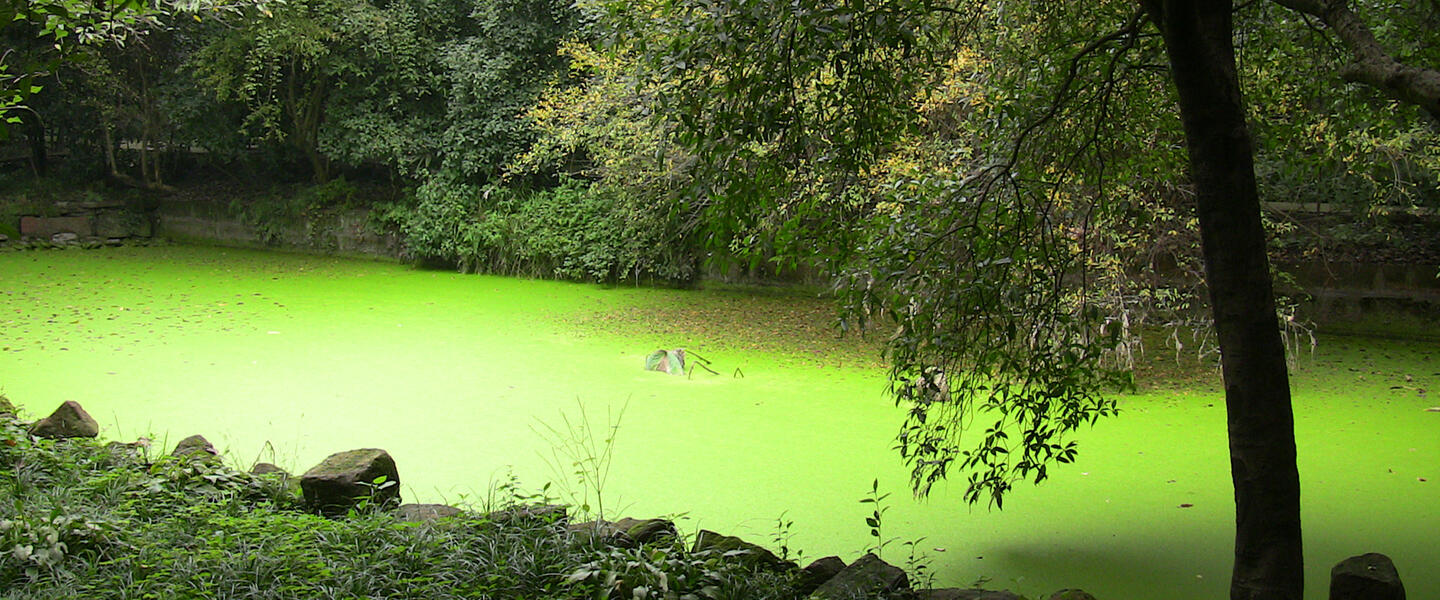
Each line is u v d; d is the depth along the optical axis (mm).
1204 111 3598
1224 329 3688
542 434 8195
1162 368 10586
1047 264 4996
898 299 4852
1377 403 9414
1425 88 3449
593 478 7156
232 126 18625
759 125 4285
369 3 17234
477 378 10016
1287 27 5645
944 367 5043
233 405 8914
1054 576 5684
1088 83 5180
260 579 3979
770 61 4285
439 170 17797
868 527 6328
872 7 4570
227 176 20891
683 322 13094
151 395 9180
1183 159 5465
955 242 4977
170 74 18922
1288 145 6379
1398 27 5594
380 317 13188
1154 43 5117
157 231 19781
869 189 8984
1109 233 8961
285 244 19047
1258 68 5691
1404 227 13414
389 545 4359
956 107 9117
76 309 13086
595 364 10688
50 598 3695
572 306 14211
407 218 17484
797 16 4172
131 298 13961
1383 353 11586
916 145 9031
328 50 16953
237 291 14789
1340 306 12734
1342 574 4070
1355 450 7996
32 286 14570
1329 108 5980
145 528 4504
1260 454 3652
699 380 10039
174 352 10891
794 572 4648
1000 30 5828
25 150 19891
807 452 7777
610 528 4812
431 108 18062
